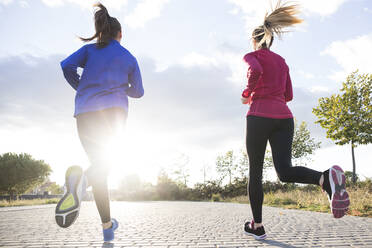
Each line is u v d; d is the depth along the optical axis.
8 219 5.16
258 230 2.79
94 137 2.32
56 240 2.80
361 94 18.44
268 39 2.76
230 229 3.72
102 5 2.59
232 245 2.48
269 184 21.38
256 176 2.73
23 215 6.06
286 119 2.69
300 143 25.48
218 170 34.47
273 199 11.90
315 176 2.22
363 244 2.50
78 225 4.17
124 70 2.49
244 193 24.03
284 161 2.58
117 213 6.91
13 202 16.06
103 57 2.43
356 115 18.14
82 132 2.35
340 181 2.07
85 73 2.40
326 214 6.09
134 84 2.63
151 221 4.86
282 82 2.77
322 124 19.11
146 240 2.79
